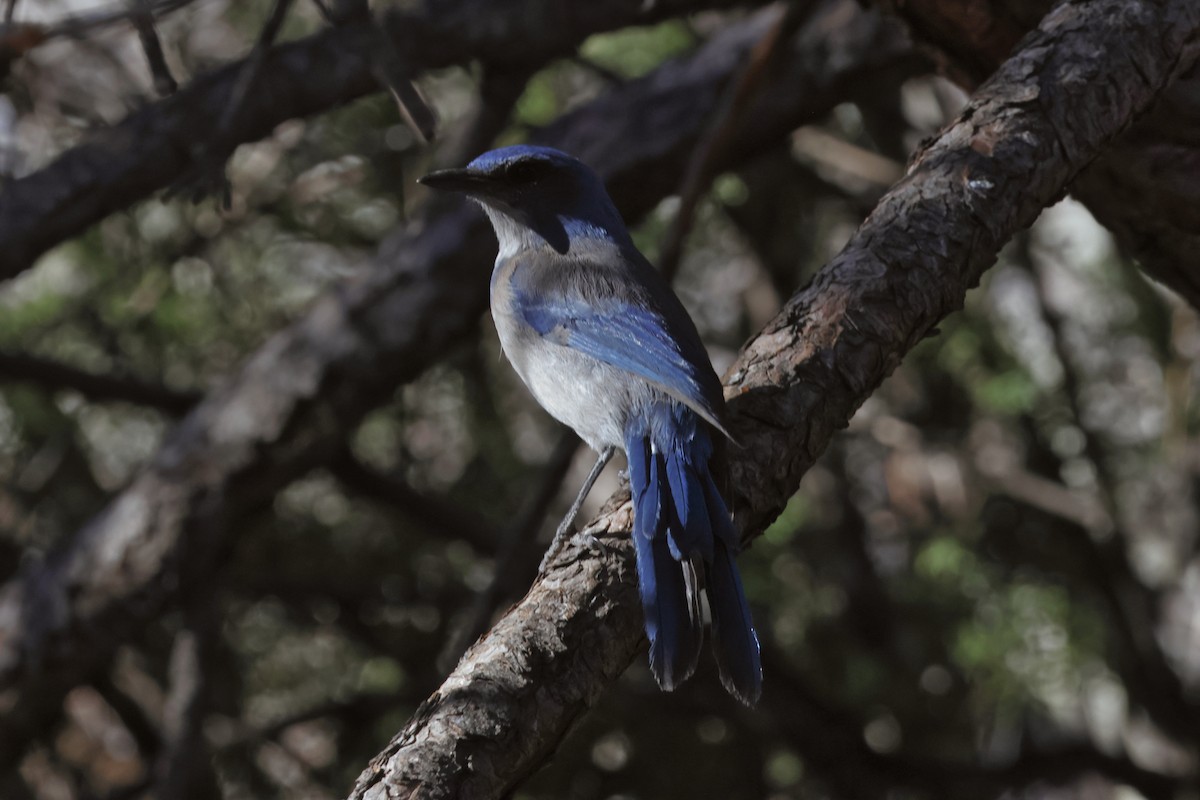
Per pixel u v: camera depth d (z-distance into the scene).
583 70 13.84
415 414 14.07
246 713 14.15
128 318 13.09
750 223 14.29
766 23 11.09
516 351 7.39
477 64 11.66
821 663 14.09
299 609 13.97
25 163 10.84
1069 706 14.75
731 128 8.89
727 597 5.43
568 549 5.25
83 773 14.07
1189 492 14.61
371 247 13.51
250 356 11.52
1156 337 14.60
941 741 14.58
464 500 14.32
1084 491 14.94
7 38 5.92
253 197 12.88
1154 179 7.40
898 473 14.19
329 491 14.02
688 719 13.67
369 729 13.47
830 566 14.22
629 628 5.10
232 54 12.32
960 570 13.48
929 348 14.01
